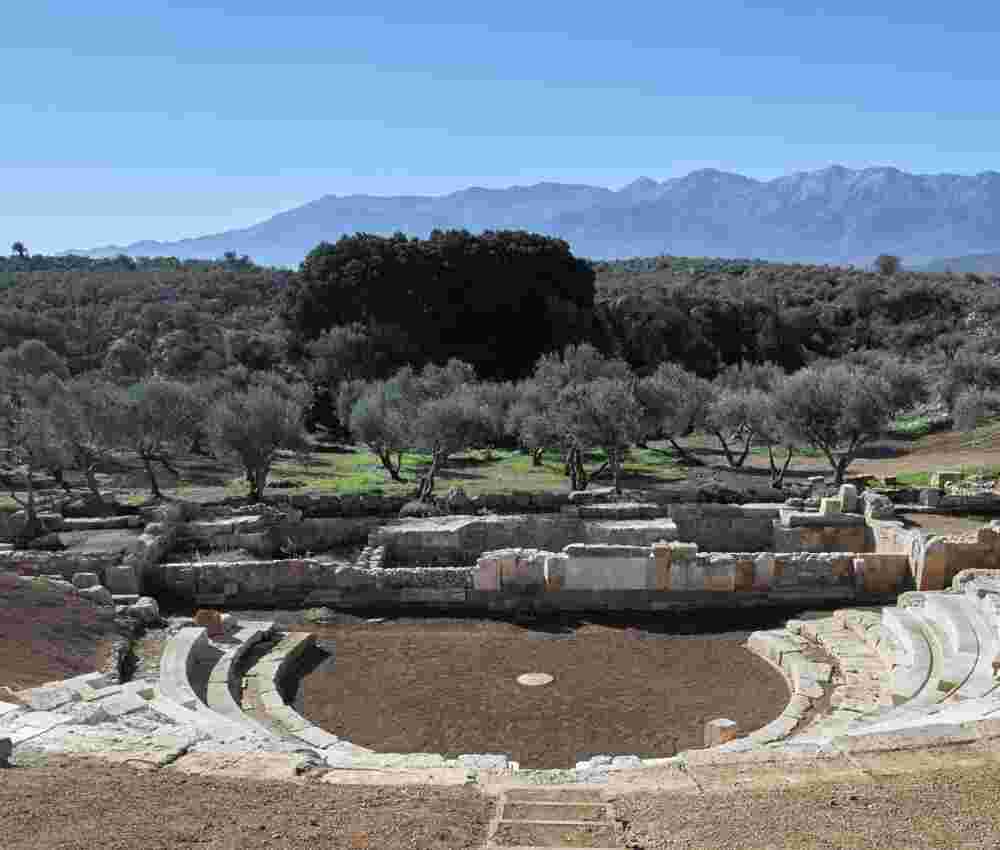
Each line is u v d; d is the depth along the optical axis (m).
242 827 10.55
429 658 24.27
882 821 10.47
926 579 28.00
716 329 105.88
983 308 108.12
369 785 12.37
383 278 82.50
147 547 28.73
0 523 32.06
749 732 19.11
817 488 40.25
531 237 89.12
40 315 90.31
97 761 12.89
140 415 39.94
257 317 110.12
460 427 40.91
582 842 10.21
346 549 33.34
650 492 39.41
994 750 12.87
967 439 60.44
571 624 27.28
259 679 21.84
